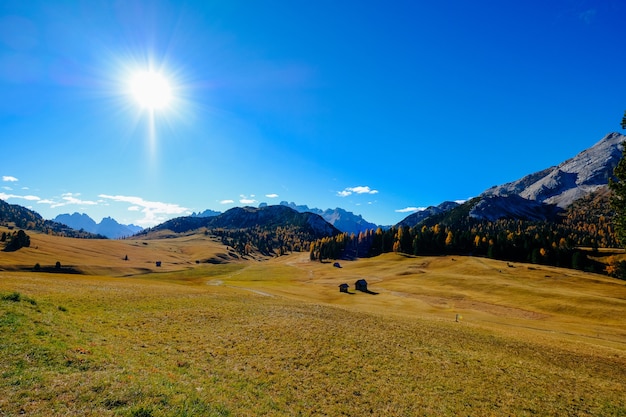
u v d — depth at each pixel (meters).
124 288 43.75
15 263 141.25
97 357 16.52
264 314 35.91
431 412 17.20
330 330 31.16
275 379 18.86
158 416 12.00
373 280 120.19
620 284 104.94
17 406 11.15
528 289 88.38
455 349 29.36
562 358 29.89
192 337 24.52
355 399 17.75
